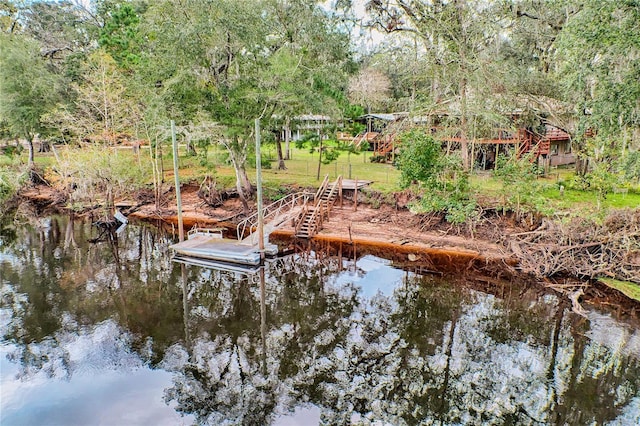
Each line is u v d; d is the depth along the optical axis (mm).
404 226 19922
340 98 22766
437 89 24469
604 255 14227
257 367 10539
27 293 14398
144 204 25609
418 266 16344
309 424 8594
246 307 13602
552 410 8734
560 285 13914
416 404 9180
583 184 19562
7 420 8414
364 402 9258
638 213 14594
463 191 18750
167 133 20266
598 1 11414
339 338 11820
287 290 14789
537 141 23562
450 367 10414
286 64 20203
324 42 21672
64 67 30031
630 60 13180
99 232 21797
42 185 29609
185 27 17953
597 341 10938
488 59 21547
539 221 17031
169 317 12891
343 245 18625
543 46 24969
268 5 21016
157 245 19750
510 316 12594
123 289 14844
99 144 23734
